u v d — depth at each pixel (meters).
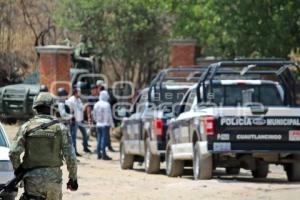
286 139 39.94
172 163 45.28
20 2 93.69
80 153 62.50
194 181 40.16
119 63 95.31
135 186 39.66
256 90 42.78
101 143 59.22
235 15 60.25
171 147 45.50
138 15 90.38
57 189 23.36
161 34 92.19
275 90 43.03
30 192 23.19
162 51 94.19
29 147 23.31
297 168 41.44
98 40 91.62
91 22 90.69
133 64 95.44
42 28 96.88
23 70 94.06
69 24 90.19
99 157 59.34
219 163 41.31
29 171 23.27
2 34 92.00
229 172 48.91
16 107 77.62
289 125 39.91
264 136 39.84
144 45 92.62
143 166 56.31
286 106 42.12
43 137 23.28
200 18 65.31
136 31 91.81
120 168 53.50
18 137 23.39
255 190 36.25
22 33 94.94
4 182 28.84
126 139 53.25
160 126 46.84
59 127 23.52
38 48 76.69
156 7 73.62
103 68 98.88
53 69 76.19
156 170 48.47
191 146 41.97
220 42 64.88
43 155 23.25
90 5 88.69
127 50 92.50
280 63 41.06
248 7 59.59
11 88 78.06
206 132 39.75
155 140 47.09
